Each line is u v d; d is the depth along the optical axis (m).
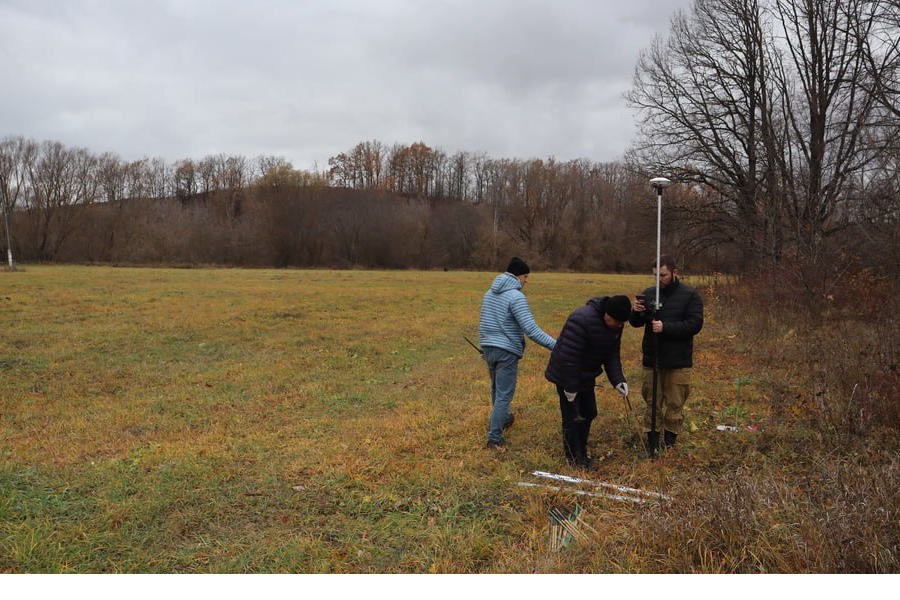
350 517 4.28
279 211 60.53
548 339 5.36
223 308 17.45
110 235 61.19
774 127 18.98
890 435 5.14
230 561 3.65
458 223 65.06
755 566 3.38
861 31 16.28
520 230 68.50
